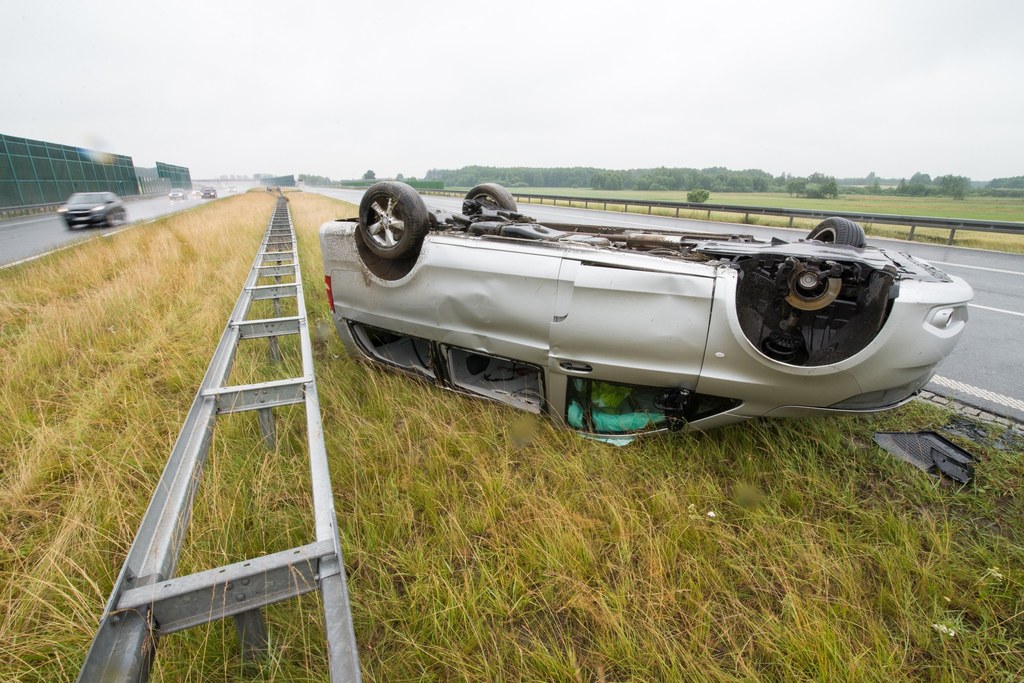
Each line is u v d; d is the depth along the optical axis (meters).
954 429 3.24
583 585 1.98
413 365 3.94
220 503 2.33
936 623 1.85
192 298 6.47
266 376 4.07
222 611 1.36
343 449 2.91
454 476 2.71
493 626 1.90
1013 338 5.32
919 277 2.60
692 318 2.55
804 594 2.01
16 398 3.59
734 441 2.97
